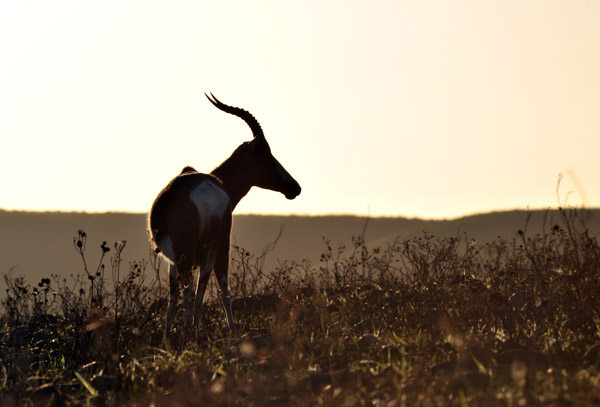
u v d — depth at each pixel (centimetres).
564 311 2086
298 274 3123
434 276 2586
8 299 2478
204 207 2200
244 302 2564
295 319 2219
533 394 1373
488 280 2650
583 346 1723
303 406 1510
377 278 2822
